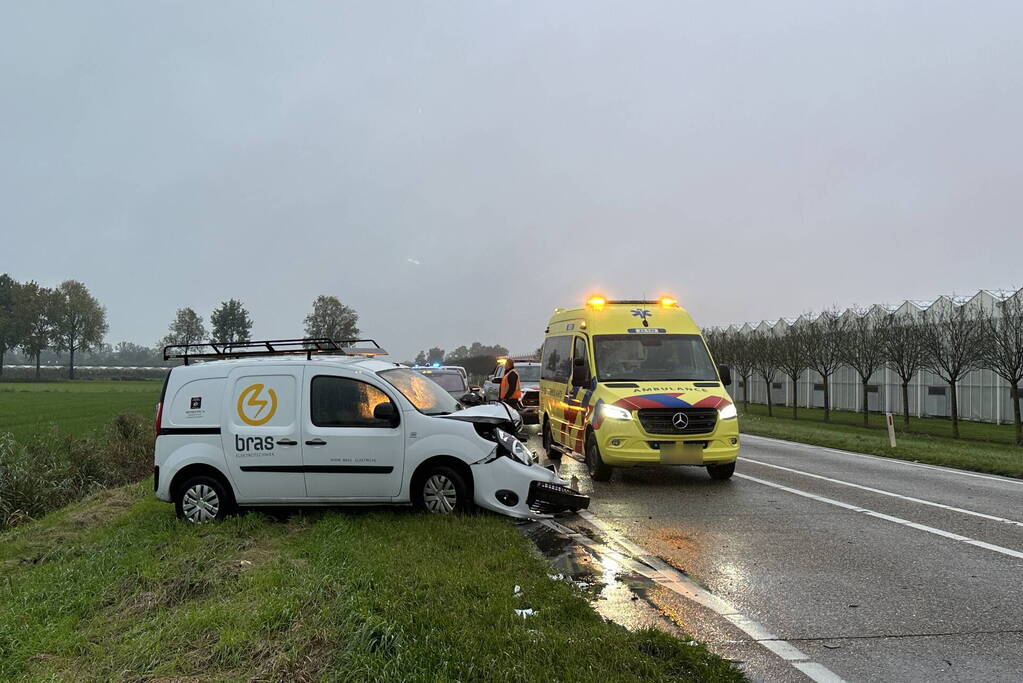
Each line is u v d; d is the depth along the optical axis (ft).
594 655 12.41
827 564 19.83
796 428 69.56
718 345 136.77
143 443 47.65
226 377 24.75
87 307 364.38
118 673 12.21
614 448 32.24
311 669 12.00
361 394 24.41
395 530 21.61
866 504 28.71
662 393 32.78
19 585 17.56
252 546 20.66
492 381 73.72
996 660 13.41
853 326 97.45
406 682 11.35
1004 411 90.12
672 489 32.12
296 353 27.76
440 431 23.95
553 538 22.63
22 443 49.52
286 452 23.98
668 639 13.23
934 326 80.89
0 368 357.20
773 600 16.74
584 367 35.94
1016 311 69.82
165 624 14.24
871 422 97.91
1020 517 26.20
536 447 49.39
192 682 11.79
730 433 32.63
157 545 21.04
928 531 23.90
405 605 14.47
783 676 12.66
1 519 32.17
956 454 47.03
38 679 12.11
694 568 19.36
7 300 378.94
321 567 17.29
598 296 39.04
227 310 334.85
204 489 24.32
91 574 18.12
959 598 16.96
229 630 13.50
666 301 39.63
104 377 360.69
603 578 18.37
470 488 23.93
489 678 11.58
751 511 27.22
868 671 12.90
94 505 30.14
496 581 16.46
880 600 16.79
